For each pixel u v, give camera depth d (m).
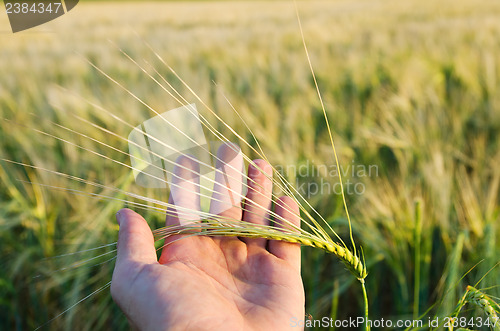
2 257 0.53
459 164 0.62
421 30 1.87
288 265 0.29
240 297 0.27
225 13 3.97
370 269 0.48
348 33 1.90
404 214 0.48
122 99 0.78
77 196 0.54
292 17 3.11
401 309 0.46
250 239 0.31
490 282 0.41
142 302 0.25
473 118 0.81
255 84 1.06
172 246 0.29
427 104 0.83
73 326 0.46
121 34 2.22
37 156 0.64
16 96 0.95
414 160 0.65
